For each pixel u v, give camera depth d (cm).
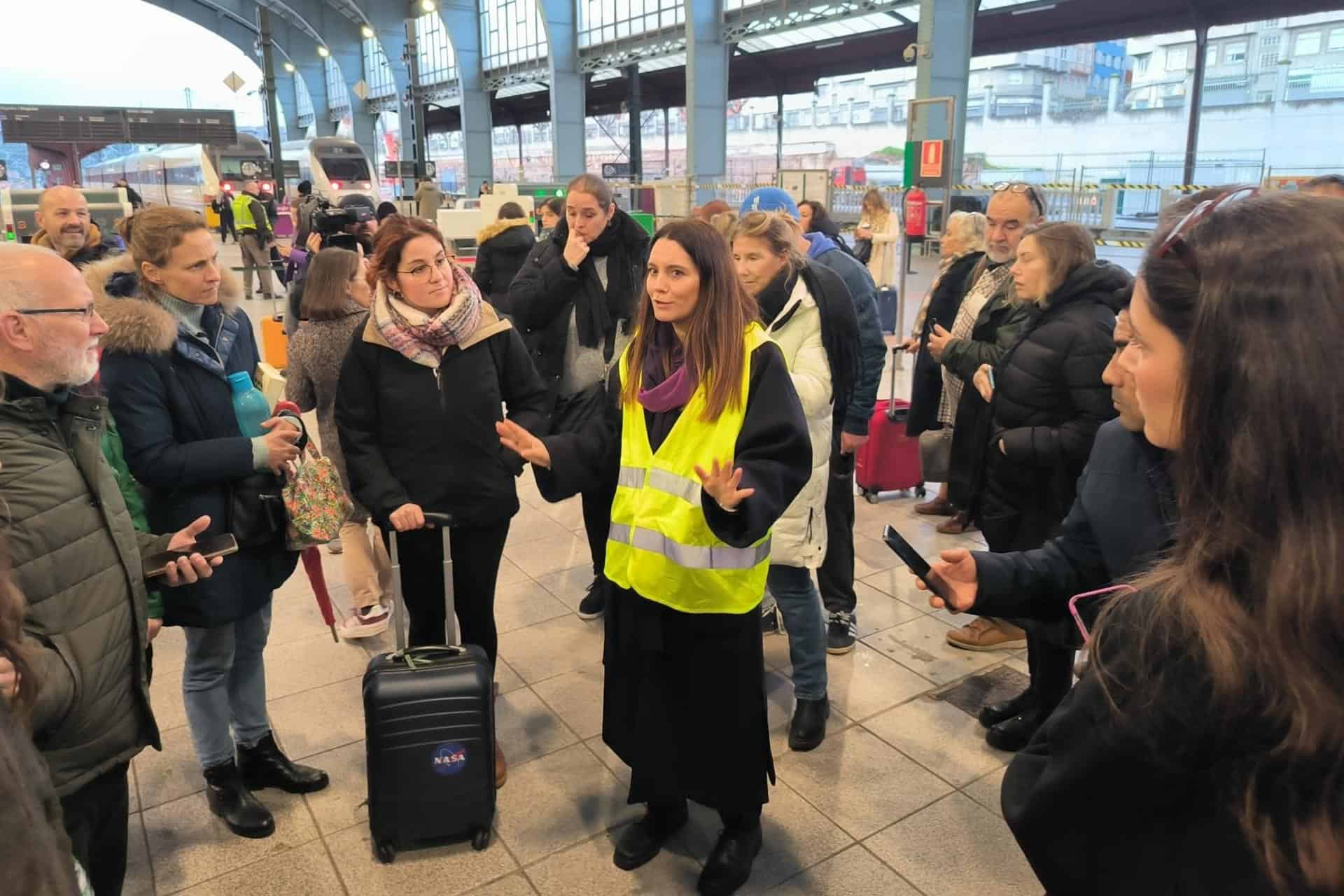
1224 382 59
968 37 1291
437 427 229
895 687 296
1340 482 54
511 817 235
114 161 2850
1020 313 273
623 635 202
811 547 250
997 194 336
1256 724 57
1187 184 1138
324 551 418
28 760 83
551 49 2486
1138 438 133
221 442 202
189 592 204
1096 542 138
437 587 243
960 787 245
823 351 252
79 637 144
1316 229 57
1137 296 71
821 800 239
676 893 207
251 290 1309
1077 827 72
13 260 138
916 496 482
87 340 143
